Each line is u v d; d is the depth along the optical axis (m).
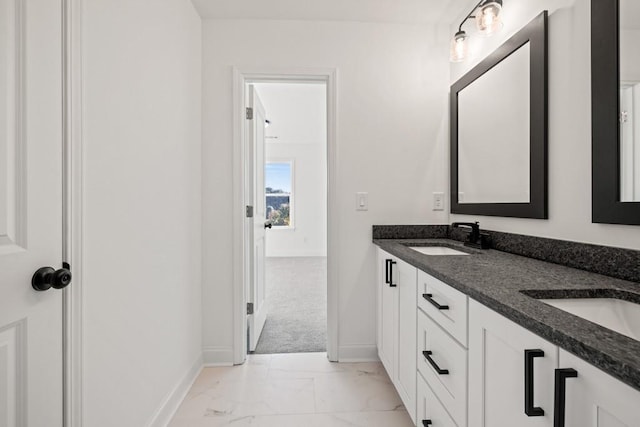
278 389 1.80
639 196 0.95
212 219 2.07
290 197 7.09
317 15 2.04
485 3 1.53
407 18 2.08
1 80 0.73
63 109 0.90
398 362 1.62
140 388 1.30
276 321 2.88
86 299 0.98
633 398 0.46
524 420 0.69
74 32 0.93
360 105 2.13
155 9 1.43
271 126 5.44
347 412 1.60
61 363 0.90
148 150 1.37
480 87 1.81
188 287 1.83
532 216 1.39
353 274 2.13
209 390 1.79
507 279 0.99
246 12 2.01
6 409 0.75
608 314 0.87
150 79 1.38
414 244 1.93
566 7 1.23
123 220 1.18
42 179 0.84
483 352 0.86
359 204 2.13
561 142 1.26
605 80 1.04
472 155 1.89
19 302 0.77
